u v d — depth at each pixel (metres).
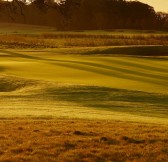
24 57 60.03
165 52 72.88
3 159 11.94
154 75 40.22
